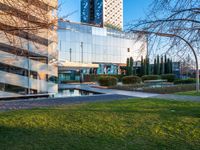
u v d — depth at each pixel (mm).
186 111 9336
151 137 6078
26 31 5465
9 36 5766
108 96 16281
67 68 34844
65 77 40156
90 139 5898
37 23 4957
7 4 4801
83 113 8984
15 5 4828
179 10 5410
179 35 5656
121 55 53094
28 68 15844
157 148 5301
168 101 12414
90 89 23203
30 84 15953
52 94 16875
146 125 7191
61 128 6879
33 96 15781
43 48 16094
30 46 14531
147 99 13469
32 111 9523
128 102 12125
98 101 13023
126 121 7676
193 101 12422
